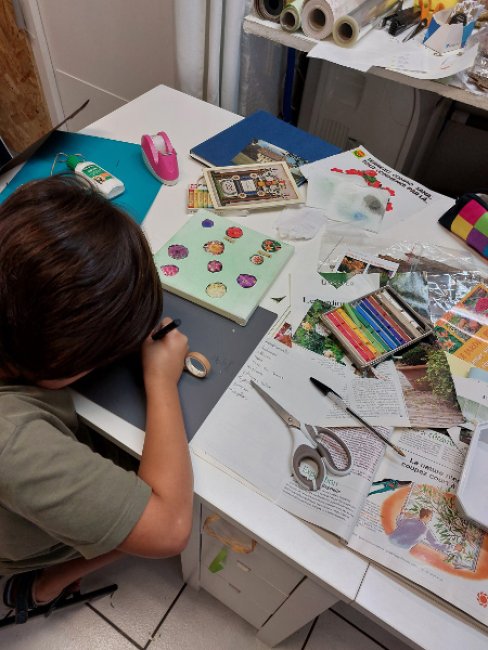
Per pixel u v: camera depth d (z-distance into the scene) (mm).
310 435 572
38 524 467
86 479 457
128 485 475
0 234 424
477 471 545
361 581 485
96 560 818
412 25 1075
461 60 954
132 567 1135
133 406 585
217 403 594
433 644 457
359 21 994
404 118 1304
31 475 439
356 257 792
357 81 1302
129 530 466
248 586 807
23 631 1042
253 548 634
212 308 688
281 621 864
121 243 449
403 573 483
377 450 567
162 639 1062
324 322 687
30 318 417
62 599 996
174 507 497
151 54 1467
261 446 564
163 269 724
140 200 852
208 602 1110
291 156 959
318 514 514
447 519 522
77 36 1567
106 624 1068
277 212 859
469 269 786
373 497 536
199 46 1195
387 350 655
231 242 777
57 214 432
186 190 881
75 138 954
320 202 879
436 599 479
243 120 1021
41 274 405
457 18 996
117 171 898
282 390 612
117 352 489
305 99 1479
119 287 440
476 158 1572
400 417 597
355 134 1418
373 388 625
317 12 1005
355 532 507
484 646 458
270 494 530
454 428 595
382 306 707
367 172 944
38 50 1702
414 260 795
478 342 684
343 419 591
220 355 640
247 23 1082
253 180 892
